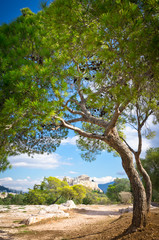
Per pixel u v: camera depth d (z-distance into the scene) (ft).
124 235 19.42
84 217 42.39
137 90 15.11
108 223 30.96
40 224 34.55
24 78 16.52
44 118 16.34
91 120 23.80
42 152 26.13
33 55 20.57
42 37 20.89
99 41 15.16
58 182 92.84
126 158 21.76
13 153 23.76
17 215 43.60
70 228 31.45
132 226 20.15
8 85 17.54
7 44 20.21
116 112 19.94
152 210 35.99
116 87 14.56
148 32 13.05
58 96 18.26
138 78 14.07
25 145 24.14
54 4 16.17
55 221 37.32
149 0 12.94
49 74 17.03
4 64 17.60
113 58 13.79
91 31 16.25
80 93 24.18
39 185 94.02
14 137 21.07
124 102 16.17
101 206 71.10
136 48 13.11
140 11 13.16
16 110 15.94
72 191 88.28
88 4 15.15
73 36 18.30
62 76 19.10
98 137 22.43
